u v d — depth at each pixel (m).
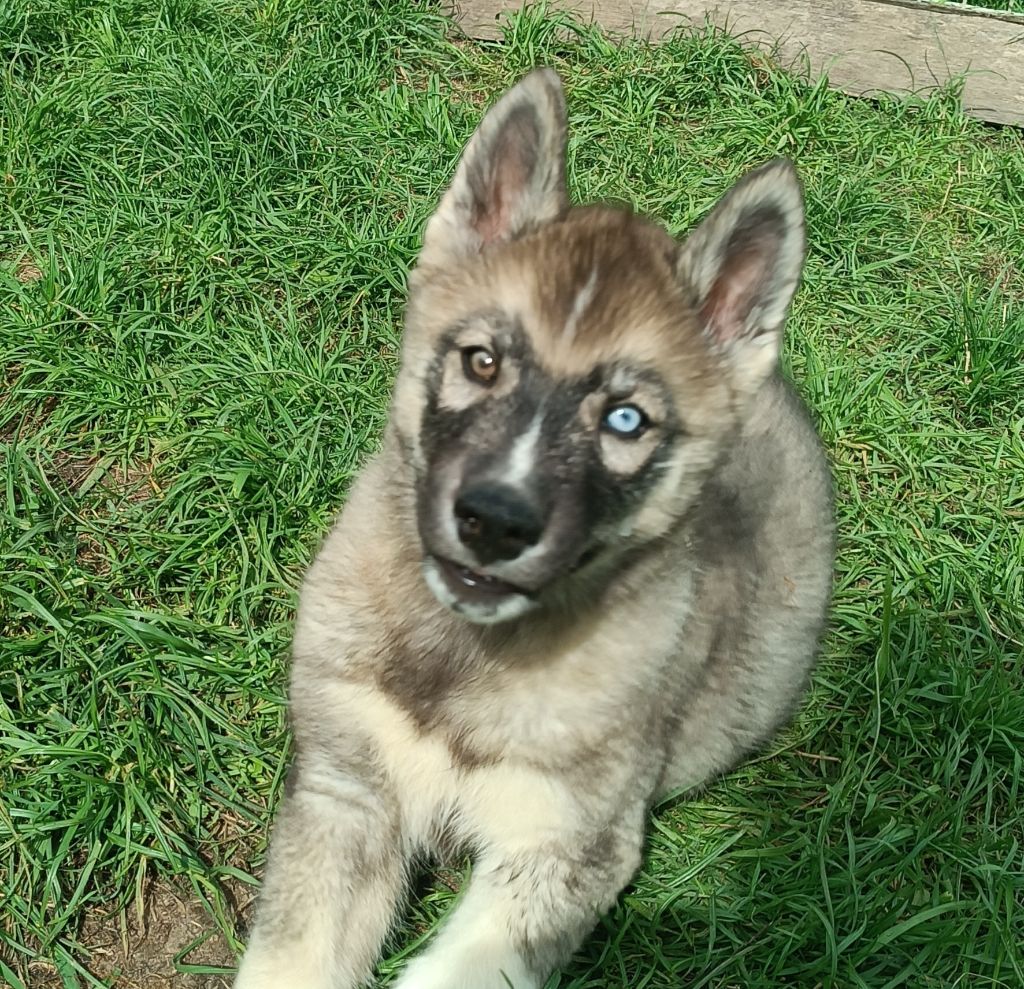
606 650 0.61
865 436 0.94
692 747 0.70
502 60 1.29
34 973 0.62
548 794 0.61
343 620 0.63
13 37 1.12
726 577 0.69
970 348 1.01
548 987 0.63
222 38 1.16
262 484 0.82
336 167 1.06
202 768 0.69
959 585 0.85
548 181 0.61
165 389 0.87
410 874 0.67
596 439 0.57
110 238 0.96
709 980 0.66
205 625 0.74
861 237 1.12
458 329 0.58
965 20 1.31
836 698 0.80
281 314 0.94
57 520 0.78
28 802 0.65
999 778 0.76
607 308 0.57
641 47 1.32
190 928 0.65
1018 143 1.32
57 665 0.72
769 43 1.35
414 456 0.60
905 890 0.70
